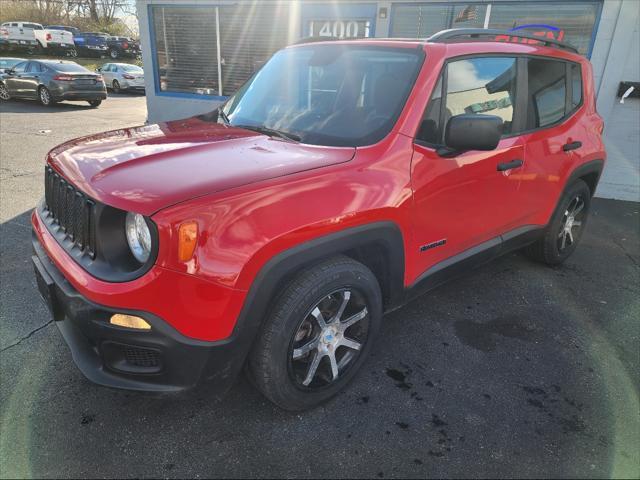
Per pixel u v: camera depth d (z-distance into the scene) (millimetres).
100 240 1931
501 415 2430
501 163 3021
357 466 2098
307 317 2215
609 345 3096
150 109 11148
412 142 2490
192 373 1931
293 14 8969
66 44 32344
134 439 2191
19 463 2037
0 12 40250
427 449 2201
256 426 2299
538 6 6953
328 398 2477
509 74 3141
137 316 1823
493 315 3414
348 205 2168
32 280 3570
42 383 2518
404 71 2680
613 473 2098
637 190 6648
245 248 1878
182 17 10219
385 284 2604
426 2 7598
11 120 11891
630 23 6242
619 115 6504
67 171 2213
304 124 2736
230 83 10305
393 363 2820
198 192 1869
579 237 4430
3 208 5172
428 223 2623
